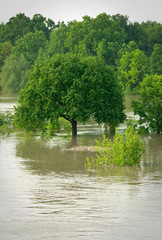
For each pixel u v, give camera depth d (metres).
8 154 39.56
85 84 52.94
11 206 19.55
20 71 179.88
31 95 54.03
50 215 18.05
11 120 65.06
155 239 15.22
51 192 22.77
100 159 34.53
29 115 53.47
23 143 47.53
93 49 164.75
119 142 34.62
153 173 30.31
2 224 16.80
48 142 48.50
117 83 56.47
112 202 20.44
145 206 19.69
